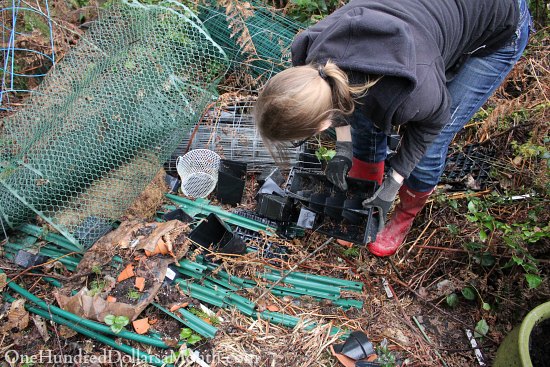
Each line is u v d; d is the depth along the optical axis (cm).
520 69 327
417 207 242
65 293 220
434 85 155
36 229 245
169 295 221
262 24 346
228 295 229
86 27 353
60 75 282
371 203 211
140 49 277
